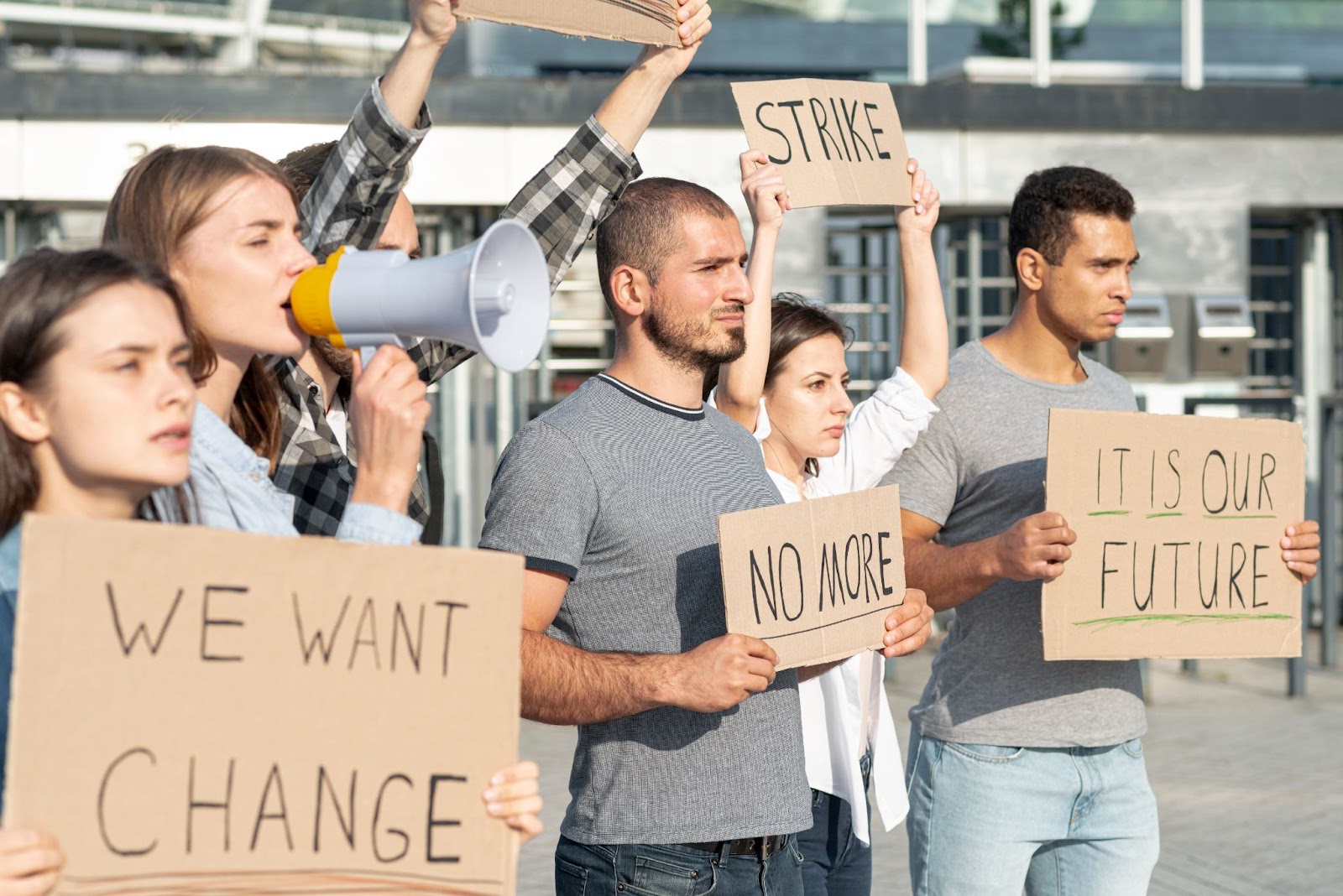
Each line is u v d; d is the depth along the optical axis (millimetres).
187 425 2613
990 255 15867
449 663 2746
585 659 3826
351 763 2641
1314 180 15305
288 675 2580
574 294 14750
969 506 5434
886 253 15492
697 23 4469
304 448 3912
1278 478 5344
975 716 5199
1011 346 5594
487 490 14523
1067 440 4938
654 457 4133
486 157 13914
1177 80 16344
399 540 2883
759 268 5242
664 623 4066
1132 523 5051
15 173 13102
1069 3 16047
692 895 4000
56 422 2533
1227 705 13188
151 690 2438
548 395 14680
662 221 4203
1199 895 8242
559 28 3930
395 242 4242
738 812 4039
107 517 2662
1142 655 5066
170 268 3059
